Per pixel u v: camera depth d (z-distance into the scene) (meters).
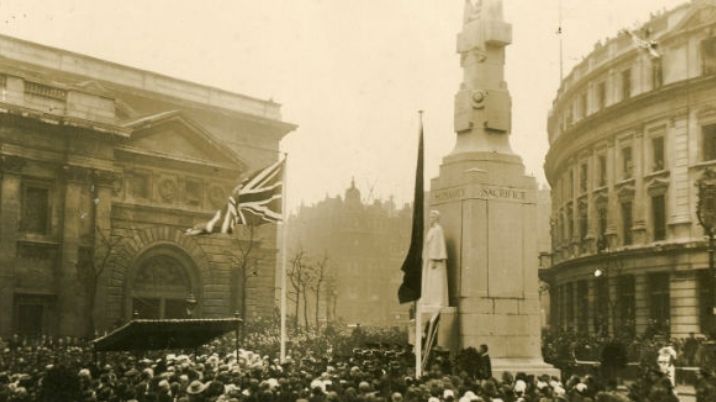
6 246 44.81
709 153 43.28
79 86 49.66
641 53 47.69
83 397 13.56
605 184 52.44
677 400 14.41
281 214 24.97
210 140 56.28
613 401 13.06
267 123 66.00
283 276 23.58
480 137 23.86
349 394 12.02
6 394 13.68
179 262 54.88
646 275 46.59
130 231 52.09
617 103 48.81
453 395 12.02
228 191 57.41
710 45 43.72
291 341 41.56
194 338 21.12
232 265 58.22
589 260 52.81
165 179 54.28
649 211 46.91
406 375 16.73
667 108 45.41
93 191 49.31
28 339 44.50
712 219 33.31
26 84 46.94
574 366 24.88
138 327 19.06
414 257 19.16
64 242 47.41
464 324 22.34
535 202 23.72
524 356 22.72
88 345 39.72
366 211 129.62
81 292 47.75
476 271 22.58
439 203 24.00
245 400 12.45
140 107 59.50
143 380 14.63
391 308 126.69
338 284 118.44
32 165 46.94
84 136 48.84
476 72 24.25
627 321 46.34
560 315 63.12
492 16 24.33
